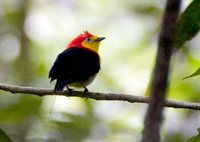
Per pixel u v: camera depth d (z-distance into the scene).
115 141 12.91
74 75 7.05
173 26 1.95
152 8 16.58
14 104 12.27
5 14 16.47
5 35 16.11
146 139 1.94
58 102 13.08
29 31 16.67
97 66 7.62
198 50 12.25
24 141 12.34
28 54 15.88
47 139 12.30
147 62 15.87
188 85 13.08
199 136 4.62
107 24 16.94
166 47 1.95
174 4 1.94
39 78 14.98
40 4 17.14
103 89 15.10
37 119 12.42
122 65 15.87
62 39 16.95
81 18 17.28
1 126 12.32
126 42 16.44
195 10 3.82
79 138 12.43
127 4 16.98
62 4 17.34
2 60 15.67
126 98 5.82
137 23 16.59
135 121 13.55
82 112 13.28
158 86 1.96
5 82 15.12
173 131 12.50
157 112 1.95
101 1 17.27
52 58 16.03
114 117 13.52
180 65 12.78
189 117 12.83
